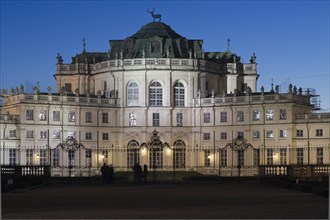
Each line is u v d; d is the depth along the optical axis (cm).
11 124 14300
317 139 14400
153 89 15288
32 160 14425
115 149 15050
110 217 3450
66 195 5847
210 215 3528
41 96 14612
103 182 9462
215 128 15125
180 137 15312
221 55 17488
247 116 14812
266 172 9794
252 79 16662
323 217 3378
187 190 6869
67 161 14675
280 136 14562
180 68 15238
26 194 6062
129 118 15288
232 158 14800
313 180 7975
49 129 14625
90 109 15050
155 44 15662
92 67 16400
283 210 3850
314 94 16650
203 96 15500
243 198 5172
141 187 7906
